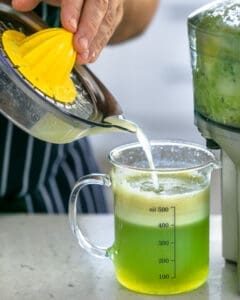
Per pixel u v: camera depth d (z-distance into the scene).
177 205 0.96
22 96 0.91
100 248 1.03
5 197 1.38
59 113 0.91
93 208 1.50
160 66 2.43
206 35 0.93
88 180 1.02
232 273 1.05
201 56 0.95
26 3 1.02
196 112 0.99
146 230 0.97
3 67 0.90
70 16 0.97
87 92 1.04
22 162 1.36
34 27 1.07
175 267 0.98
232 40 0.90
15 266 1.07
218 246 1.11
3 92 0.92
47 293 1.00
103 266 1.07
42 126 0.93
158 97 2.46
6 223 1.20
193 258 0.99
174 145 1.04
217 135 0.95
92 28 0.98
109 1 1.01
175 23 2.36
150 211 0.96
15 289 1.01
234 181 1.03
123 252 0.99
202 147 1.02
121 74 2.44
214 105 0.94
